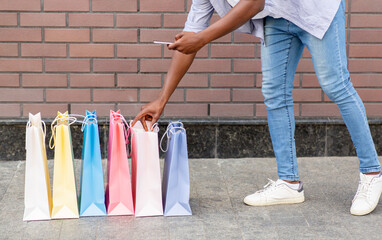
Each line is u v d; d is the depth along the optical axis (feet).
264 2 9.24
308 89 13.53
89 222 10.07
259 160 13.41
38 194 10.13
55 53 13.17
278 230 9.80
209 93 13.50
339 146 13.55
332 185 11.91
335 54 9.83
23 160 13.28
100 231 9.74
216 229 9.84
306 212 10.54
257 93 13.53
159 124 13.20
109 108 13.46
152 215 10.32
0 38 13.03
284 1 9.76
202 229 9.83
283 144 10.80
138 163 10.17
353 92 10.12
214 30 9.21
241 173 12.65
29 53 13.14
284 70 10.45
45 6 12.97
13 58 13.14
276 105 10.64
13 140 13.20
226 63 13.37
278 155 10.89
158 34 13.21
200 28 10.58
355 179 12.24
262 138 13.46
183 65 10.66
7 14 12.96
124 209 10.36
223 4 10.16
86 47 13.19
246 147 13.50
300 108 13.61
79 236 9.57
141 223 10.04
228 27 9.20
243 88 13.51
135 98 13.46
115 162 10.21
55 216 10.18
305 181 12.13
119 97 13.43
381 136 13.47
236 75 13.43
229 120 13.32
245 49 13.34
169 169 10.28
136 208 10.29
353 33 13.33
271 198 10.84
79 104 13.41
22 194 11.38
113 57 13.28
